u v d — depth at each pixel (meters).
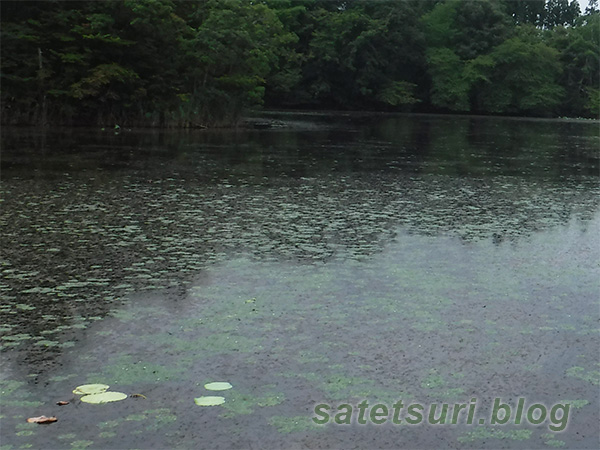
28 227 8.39
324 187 12.36
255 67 30.33
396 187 12.69
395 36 51.47
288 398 4.12
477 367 4.66
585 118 55.44
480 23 55.00
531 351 4.96
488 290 6.43
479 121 43.97
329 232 8.65
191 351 4.78
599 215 10.40
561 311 5.88
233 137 24.09
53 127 25.81
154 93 28.50
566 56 56.47
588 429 3.87
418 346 5.00
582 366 4.71
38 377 4.30
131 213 9.41
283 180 13.09
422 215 9.99
